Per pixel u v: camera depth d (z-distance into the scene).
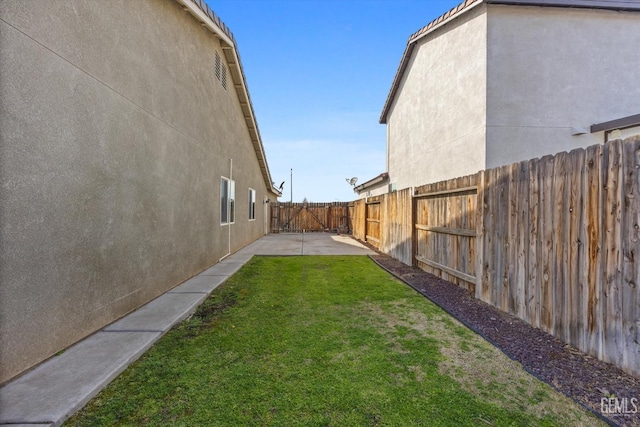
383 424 1.90
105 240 3.39
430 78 8.48
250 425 1.89
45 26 2.59
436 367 2.56
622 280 2.33
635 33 6.34
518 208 3.54
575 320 2.76
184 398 2.17
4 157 2.24
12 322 2.31
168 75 4.89
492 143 6.12
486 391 2.21
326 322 3.61
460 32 6.97
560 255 2.93
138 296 4.05
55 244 2.70
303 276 6.07
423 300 4.43
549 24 6.20
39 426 1.84
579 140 6.26
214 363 2.66
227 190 8.33
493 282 4.04
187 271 5.65
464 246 4.82
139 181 4.07
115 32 3.56
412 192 6.83
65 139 2.81
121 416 1.98
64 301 2.81
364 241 12.38
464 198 4.80
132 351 2.79
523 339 3.02
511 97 6.15
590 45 6.27
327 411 2.02
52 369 2.45
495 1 5.98
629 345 2.29
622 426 1.82
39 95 2.53
